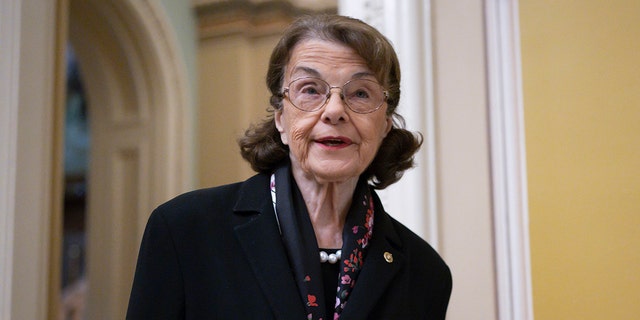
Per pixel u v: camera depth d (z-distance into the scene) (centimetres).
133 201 553
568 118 255
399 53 278
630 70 245
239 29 590
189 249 138
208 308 134
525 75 265
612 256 243
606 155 247
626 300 240
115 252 551
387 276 146
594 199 248
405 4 279
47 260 295
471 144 272
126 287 544
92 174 571
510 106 267
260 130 158
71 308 604
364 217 150
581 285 248
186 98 569
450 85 277
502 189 267
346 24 140
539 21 264
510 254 263
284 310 129
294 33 145
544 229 256
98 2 498
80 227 698
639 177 241
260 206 145
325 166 135
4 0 277
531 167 261
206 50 600
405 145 165
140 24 519
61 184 308
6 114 274
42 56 296
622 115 246
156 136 545
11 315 273
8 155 274
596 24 253
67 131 701
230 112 588
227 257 138
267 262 135
